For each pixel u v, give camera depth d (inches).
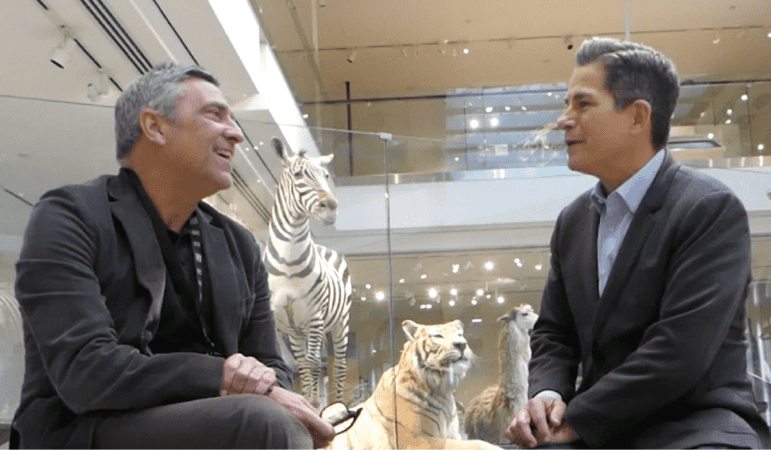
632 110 66.1
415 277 124.4
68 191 58.1
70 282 53.9
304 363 109.3
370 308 118.3
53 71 199.9
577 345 71.4
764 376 102.6
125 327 56.4
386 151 126.0
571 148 67.9
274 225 111.0
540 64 343.9
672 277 61.1
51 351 52.1
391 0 331.9
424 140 136.1
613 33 344.5
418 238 125.1
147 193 61.2
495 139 299.1
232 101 229.5
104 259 57.0
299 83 281.4
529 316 119.0
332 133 121.5
